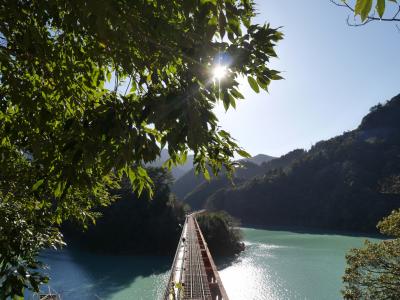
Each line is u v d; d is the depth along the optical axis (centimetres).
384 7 110
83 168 199
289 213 10944
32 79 235
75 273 3061
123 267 3706
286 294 2545
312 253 4388
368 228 8281
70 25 189
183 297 916
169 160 254
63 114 244
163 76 191
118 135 171
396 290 1194
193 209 13625
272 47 196
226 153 260
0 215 310
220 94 182
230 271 3412
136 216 5281
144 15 161
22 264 294
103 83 257
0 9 185
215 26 170
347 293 1278
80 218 454
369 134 14062
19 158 315
